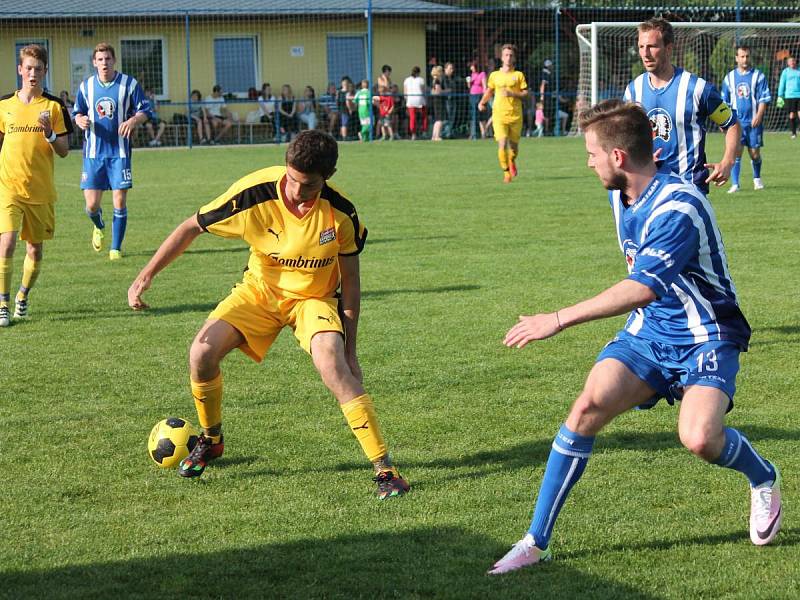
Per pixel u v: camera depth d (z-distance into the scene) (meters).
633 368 5.69
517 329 5.38
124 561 5.77
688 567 5.64
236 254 16.59
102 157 16.11
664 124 10.28
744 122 23.61
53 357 10.32
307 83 47.47
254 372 9.70
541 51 48.75
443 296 12.91
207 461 7.25
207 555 5.84
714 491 6.70
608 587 5.41
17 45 43.72
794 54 43.31
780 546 5.91
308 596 5.33
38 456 7.50
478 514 6.39
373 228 18.95
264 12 44.84
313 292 7.00
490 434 7.88
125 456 7.51
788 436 7.70
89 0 44.75
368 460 7.40
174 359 10.22
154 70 45.56
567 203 21.95
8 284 11.82
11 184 11.80
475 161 33.41
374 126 45.69
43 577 5.57
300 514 6.42
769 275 13.77
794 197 22.16
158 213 21.94
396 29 48.12
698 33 36.19
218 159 35.91
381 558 5.78
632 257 5.79
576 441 5.61
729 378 5.61
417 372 9.58
